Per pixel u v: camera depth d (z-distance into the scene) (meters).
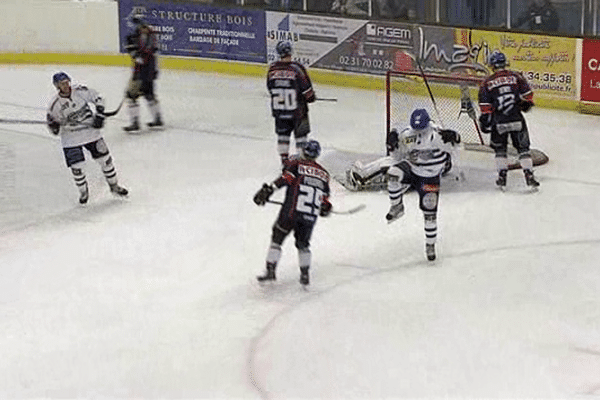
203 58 34.69
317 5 32.94
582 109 28.97
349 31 31.88
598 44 28.30
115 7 35.31
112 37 35.56
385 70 31.44
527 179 23.19
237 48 34.03
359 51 31.84
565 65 28.94
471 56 29.84
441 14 31.55
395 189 19.47
